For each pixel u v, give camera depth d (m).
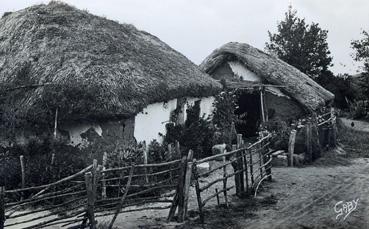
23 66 12.98
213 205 10.14
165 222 8.91
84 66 12.62
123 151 11.82
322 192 11.38
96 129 12.52
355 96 36.06
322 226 8.69
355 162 15.94
